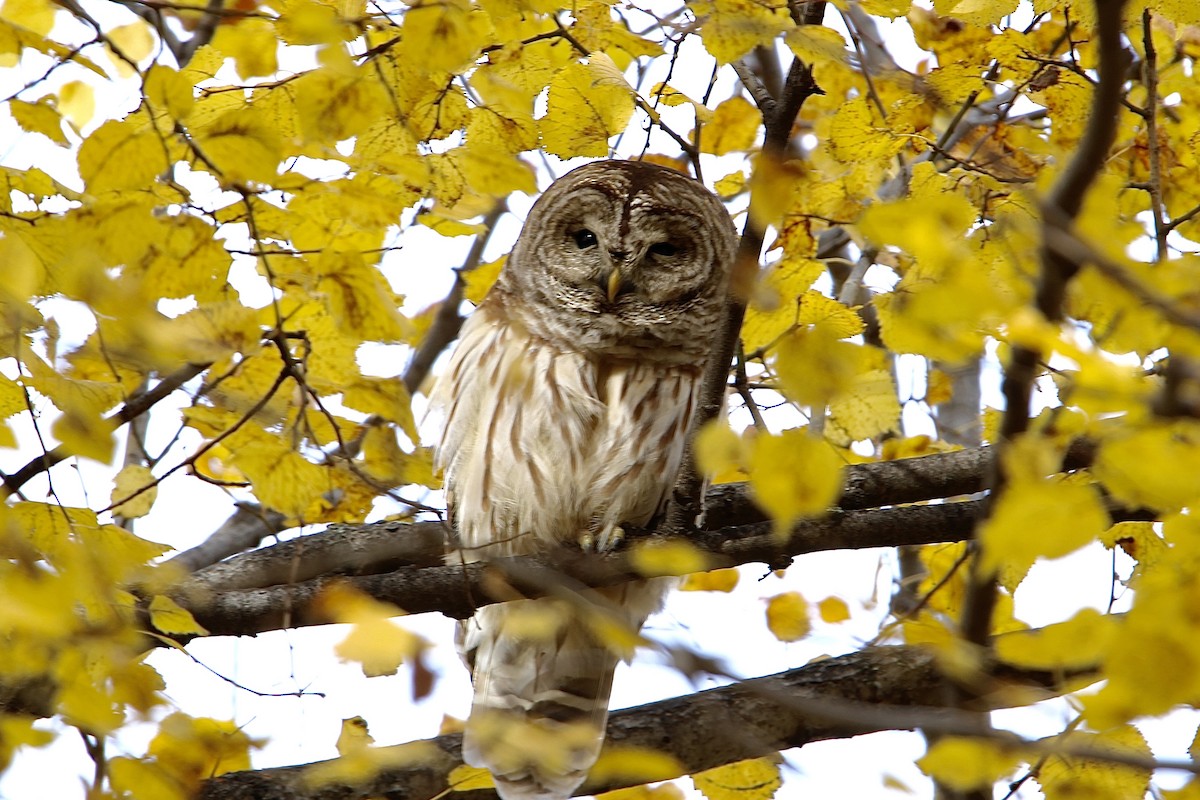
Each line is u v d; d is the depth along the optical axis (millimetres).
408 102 7555
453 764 8391
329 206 7309
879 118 8820
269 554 9539
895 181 11180
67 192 7227
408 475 8258
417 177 7453
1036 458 5207
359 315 7355
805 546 9008
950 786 6113
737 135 10594
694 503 8922
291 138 7516
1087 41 9039
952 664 6234
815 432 9398
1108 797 6359
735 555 8945
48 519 6582
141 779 6363
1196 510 5395
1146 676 5340
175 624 6922
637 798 8555
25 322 6066
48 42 6773
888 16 8094
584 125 8359
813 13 7914
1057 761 6469
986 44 8883
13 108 6973
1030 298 5199
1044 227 4914
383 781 8305
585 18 8438
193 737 6586
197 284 6895
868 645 6844
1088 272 5117
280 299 8195
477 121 8250
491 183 7672
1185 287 5090
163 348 6270
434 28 6910
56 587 5891
